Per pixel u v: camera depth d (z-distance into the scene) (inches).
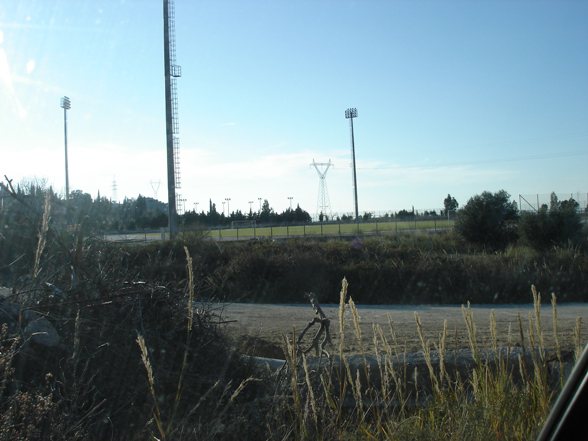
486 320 511.8
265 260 792.9
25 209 318.7
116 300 233.3
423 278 767.7
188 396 206.5
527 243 1086.4
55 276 258.5
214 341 249.4
